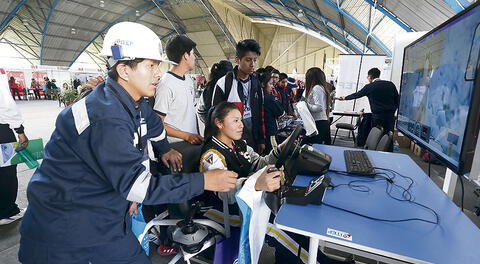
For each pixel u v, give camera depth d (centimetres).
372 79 378
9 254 162
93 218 77
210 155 125
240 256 95
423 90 149
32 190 76
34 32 1445
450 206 95
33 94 1359
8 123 183
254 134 210
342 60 526
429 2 407
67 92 889
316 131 266
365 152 168
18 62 1716
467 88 96
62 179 74
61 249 76
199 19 1412
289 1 1113
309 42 1875
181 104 165
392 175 127
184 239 116
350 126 471
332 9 839
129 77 77
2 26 1285
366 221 83
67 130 73
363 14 747
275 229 115
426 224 82
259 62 2070
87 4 1284
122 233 83
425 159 359
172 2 1320
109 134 69
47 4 1221
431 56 139
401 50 390
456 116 104
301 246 117
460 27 105
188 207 128
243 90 197
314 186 96
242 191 92
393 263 108
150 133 118
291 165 125
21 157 196
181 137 152
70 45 1627
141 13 1516
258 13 1695
